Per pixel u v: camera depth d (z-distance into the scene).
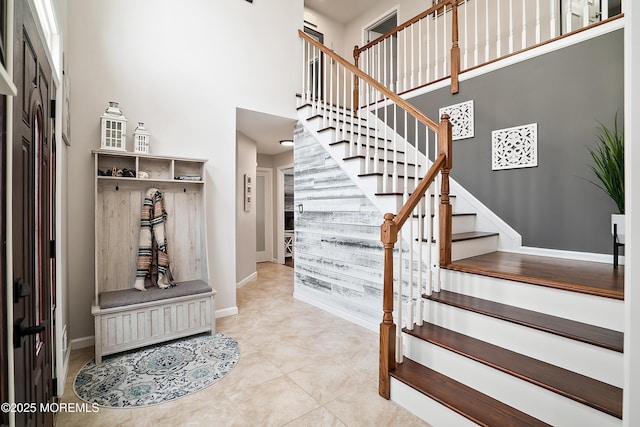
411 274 2.13
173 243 3.12
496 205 3.21
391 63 4.25
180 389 2.02
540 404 1.50
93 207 2.70
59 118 1.91
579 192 2.68
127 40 2.87
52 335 1.73
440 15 4.36
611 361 1.47
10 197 0.85
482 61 3.87
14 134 0.95
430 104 3.76
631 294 0.87
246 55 3.58
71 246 2.59
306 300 3.89
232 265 3.48
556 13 3.22
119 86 2.82
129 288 2.85
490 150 3.25
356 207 3.15
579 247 2.68
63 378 2.02
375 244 2.97
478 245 2.88
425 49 4.59
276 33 3.83
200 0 3.28
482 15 3.87
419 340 2.03
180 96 3.14
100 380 2.11
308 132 3.81
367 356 2.48
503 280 2.08
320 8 5.72
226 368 2.28
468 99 3.42
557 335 1.63
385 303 1.96
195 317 2.79
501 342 1.86
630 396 0.87
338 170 3.36
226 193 3.44
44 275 1.49
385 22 5.84
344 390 2.03
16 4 0.95
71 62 2.59
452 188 3.57
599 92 2.56
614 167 2.23
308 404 1.88
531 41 3.47
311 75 5.32
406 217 2.03
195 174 3.24
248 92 3.59
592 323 1.72
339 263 3.39
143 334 2.53
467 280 2.27
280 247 6.80
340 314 3.37
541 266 2.37
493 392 1.67
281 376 2.18
